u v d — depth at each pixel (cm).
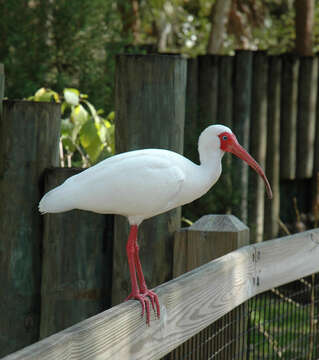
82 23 1371
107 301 723
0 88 710
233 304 596
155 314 479
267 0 2386
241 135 1452
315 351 862
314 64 1584
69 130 893
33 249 712
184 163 611
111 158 598
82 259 707
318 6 2486
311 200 1639
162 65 680
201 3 2475
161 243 701
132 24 1792
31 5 1391
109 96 1386
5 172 698
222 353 655
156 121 686
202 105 1444
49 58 1355
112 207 586
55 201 581
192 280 528
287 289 1227
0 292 716
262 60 1484
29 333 723
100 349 404
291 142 1580
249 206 1488
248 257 615
